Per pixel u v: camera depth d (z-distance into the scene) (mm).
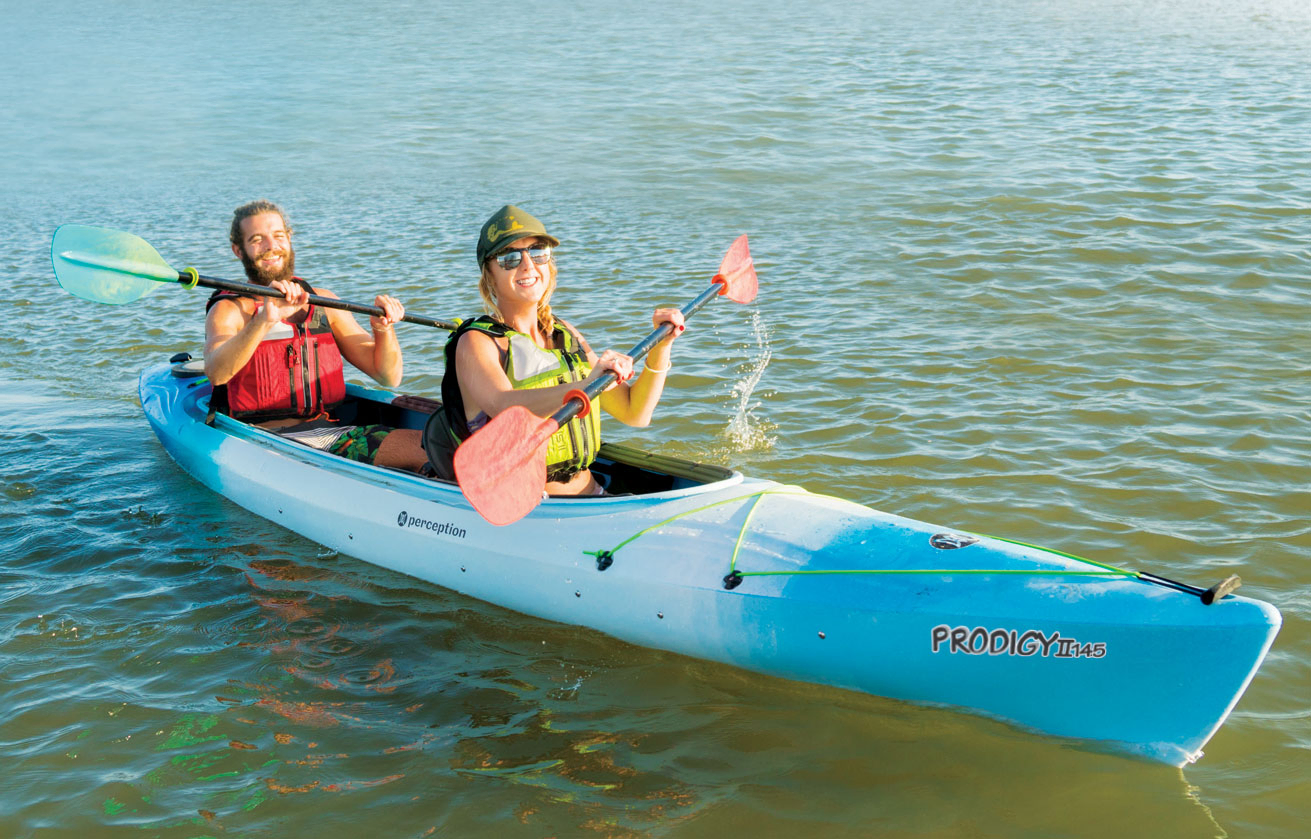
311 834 2715
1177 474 4559
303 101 18516
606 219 9961
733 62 19953
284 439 4566
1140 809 2758
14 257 9594
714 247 8789
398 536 4047
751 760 2996
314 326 4727
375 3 36438
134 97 19891
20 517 4621
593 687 3367
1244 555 3904
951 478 4602
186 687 3369
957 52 19922
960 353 6117
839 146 12617
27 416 5871
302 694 3334
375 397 5012
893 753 3018
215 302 4551
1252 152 10906
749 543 3418
